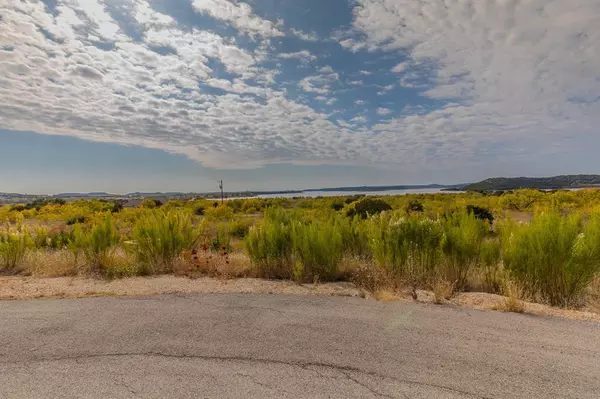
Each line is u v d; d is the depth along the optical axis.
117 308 4.47
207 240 10.05
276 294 5.21
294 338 3.43
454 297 4.98
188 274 6.82
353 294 5.20
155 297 5.04
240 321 3.94
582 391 2.45
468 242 5.67
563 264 4.91
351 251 7.89
